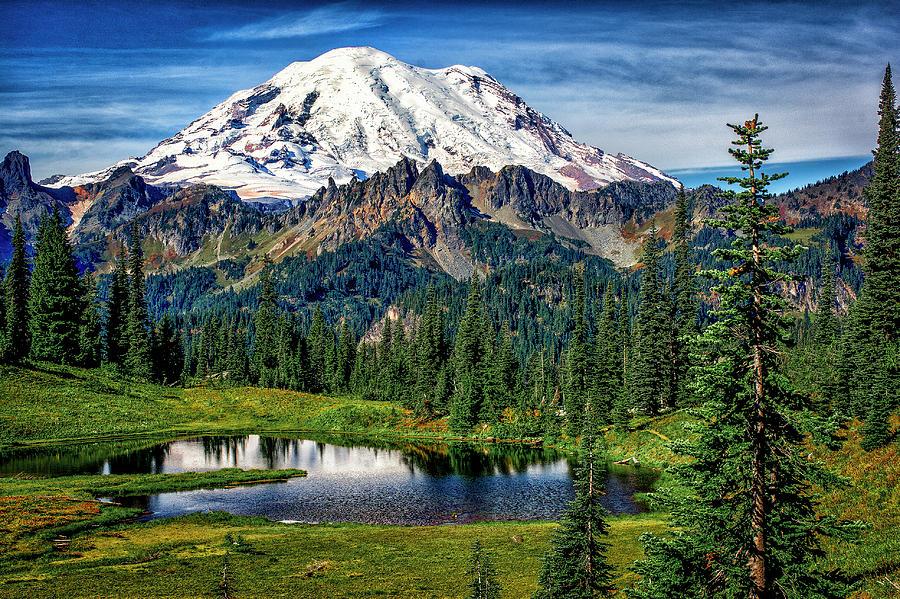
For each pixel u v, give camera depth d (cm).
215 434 10700
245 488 7044
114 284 13100
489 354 13462
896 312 6675
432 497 6681
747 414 2023
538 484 7362
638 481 7162
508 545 4609
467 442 10856
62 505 5675
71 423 9731
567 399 10788
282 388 15025
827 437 1925
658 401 9781
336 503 6394
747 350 2038
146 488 6762
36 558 4197
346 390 16025
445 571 3947
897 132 7356
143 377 12744
